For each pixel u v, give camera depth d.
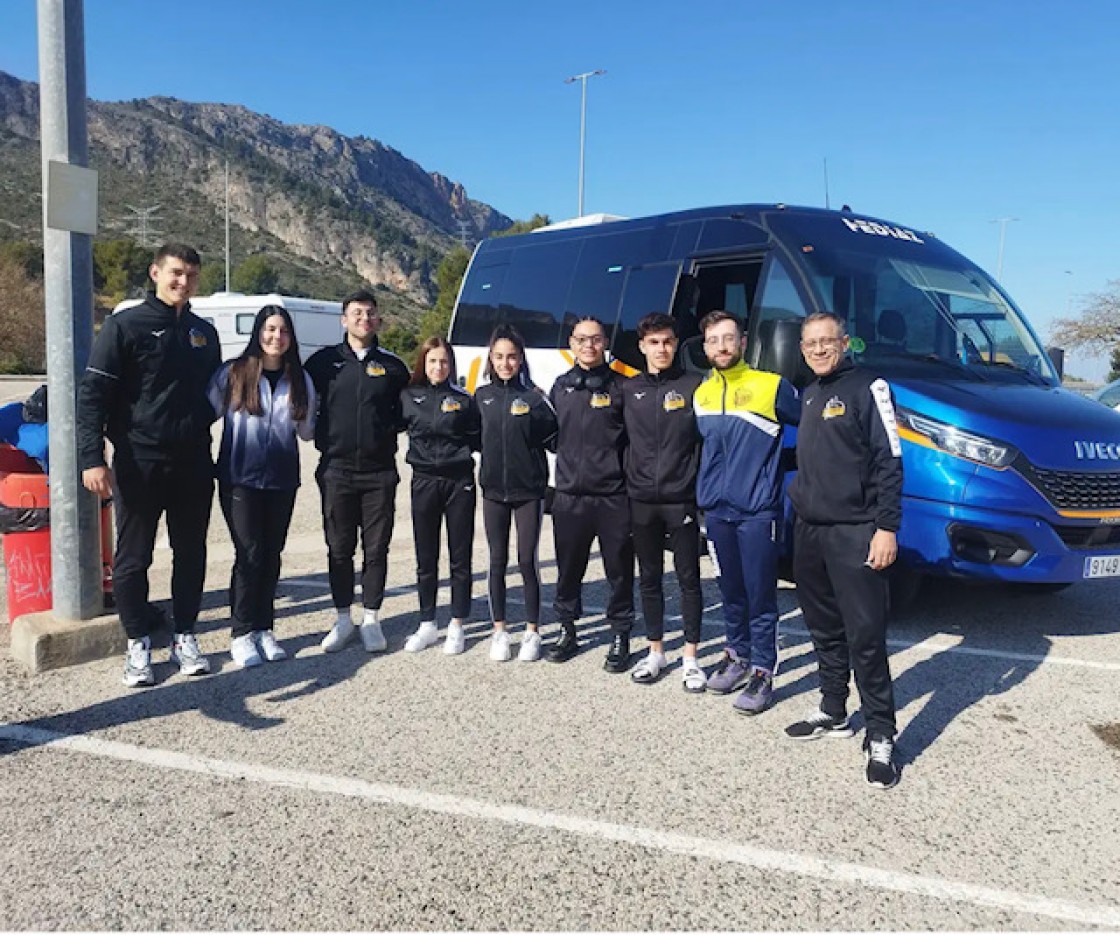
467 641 5.25
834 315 3.66
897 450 3.48
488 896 2.69
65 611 4.73
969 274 6.76
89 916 2.58
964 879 2.83
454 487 4.91
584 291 8.00
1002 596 6.21
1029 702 4.33
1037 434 4.92
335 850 2.93
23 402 5.10
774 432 4.14
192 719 4.00
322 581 6.62
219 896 2.68
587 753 3.71
